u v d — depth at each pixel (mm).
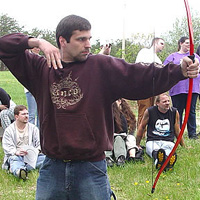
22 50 2381
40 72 2434
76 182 2326
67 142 2273
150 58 5301
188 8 2174
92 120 2287
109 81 2320
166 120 5125
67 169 2326
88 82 2301
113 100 2381
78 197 2354
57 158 2348
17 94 16219
